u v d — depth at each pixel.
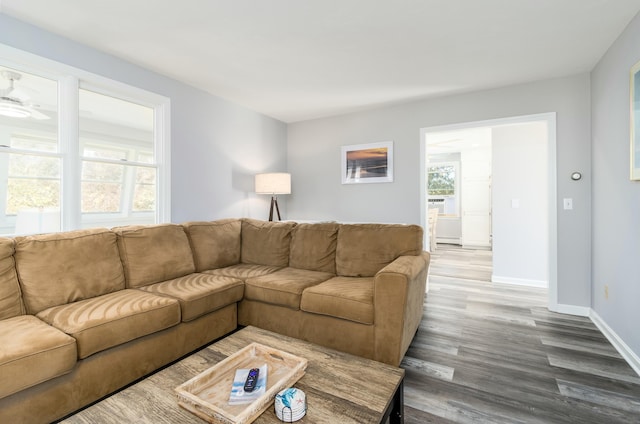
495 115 3.52
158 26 2.31
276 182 4.08
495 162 4.36
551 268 3.23
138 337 1.88
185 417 1.05
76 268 2.12
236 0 2.01
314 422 1.02
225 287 2.47
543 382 1.94
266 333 1.72
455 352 2.34
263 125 4.49
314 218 4.77
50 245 2.08
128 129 2.99
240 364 1.40
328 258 2.99
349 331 2.20
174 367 1.37
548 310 3.24
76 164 2.57
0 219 2.26
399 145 4.10
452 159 8.20
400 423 1.30
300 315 2.41
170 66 2.97
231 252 3.28
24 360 1.38
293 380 1.24
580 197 3.12
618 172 2.42
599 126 2.83
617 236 2.43
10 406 1.38
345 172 4.49
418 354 2.31
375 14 2.16
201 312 2.26
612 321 2.52
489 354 2.30
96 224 2.79
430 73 3.13
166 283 2.51
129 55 2.76
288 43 2.55
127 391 1.19
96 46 2.60
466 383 1.94
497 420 1.61
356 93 3.69
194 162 3.49
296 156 4.91
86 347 1.63
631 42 2.21
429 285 4.20
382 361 2.07
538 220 4.14
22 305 1.89
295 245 3.16
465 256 6.33
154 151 3.20
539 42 2.53
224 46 2.60
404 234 2.74
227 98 3.86
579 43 2.54
